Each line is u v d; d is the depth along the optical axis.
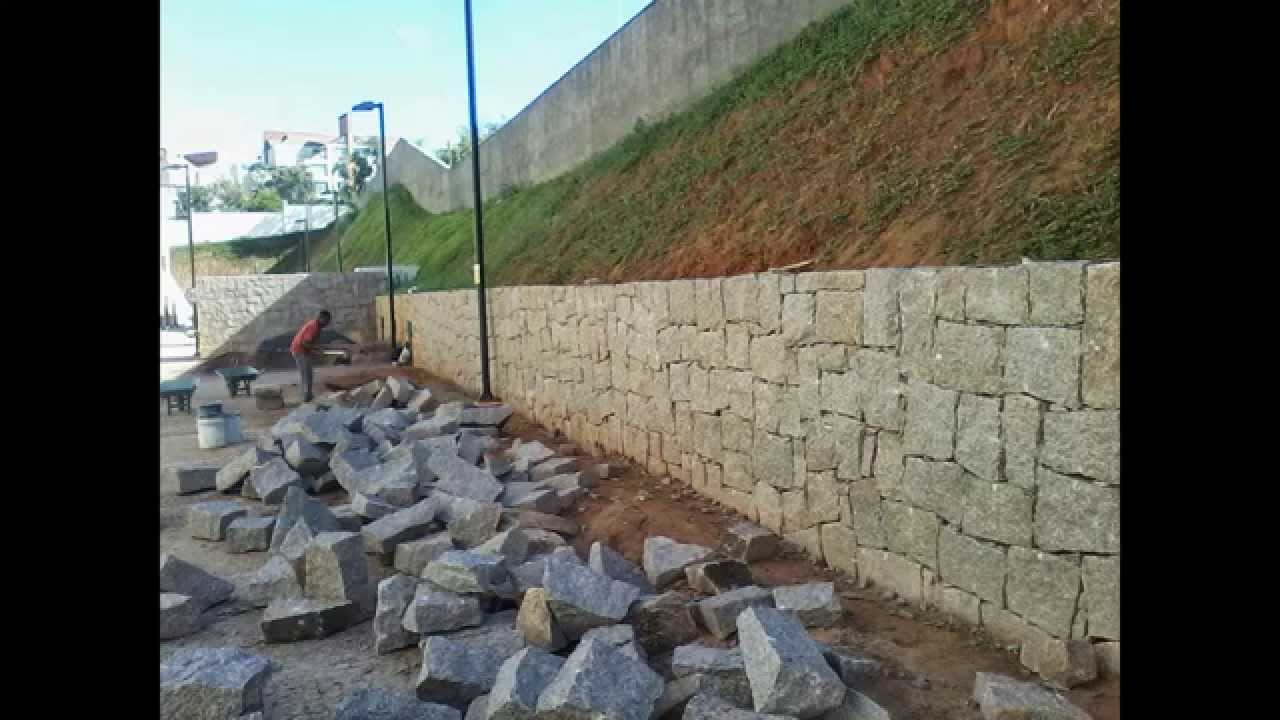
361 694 4.05
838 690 3.72
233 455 12.09
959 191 6.61
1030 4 7.62
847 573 5.87
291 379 22.45
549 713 3.70
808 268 7.41
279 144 82.88
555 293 12.07
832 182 8.49
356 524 7.85
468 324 17.66
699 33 14.41
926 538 5.07
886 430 5.40
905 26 9.44
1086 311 3.95
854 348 5.68
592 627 4.84
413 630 5.15
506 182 25.41
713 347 7.66
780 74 11.62
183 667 4.31
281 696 4.70
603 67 18.11
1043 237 5.25
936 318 4.92
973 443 4.65
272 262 59.69
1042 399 4.19
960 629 4.78
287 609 5.58
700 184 11.54
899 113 8.43
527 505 7.89
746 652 4.07
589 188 16.61
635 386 9.49
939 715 3.93
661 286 8.65
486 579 5.48
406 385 15.77
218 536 7.96
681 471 8.47
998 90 7.30
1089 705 3.78
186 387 16.36
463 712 4.36
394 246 35.78
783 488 6.62
